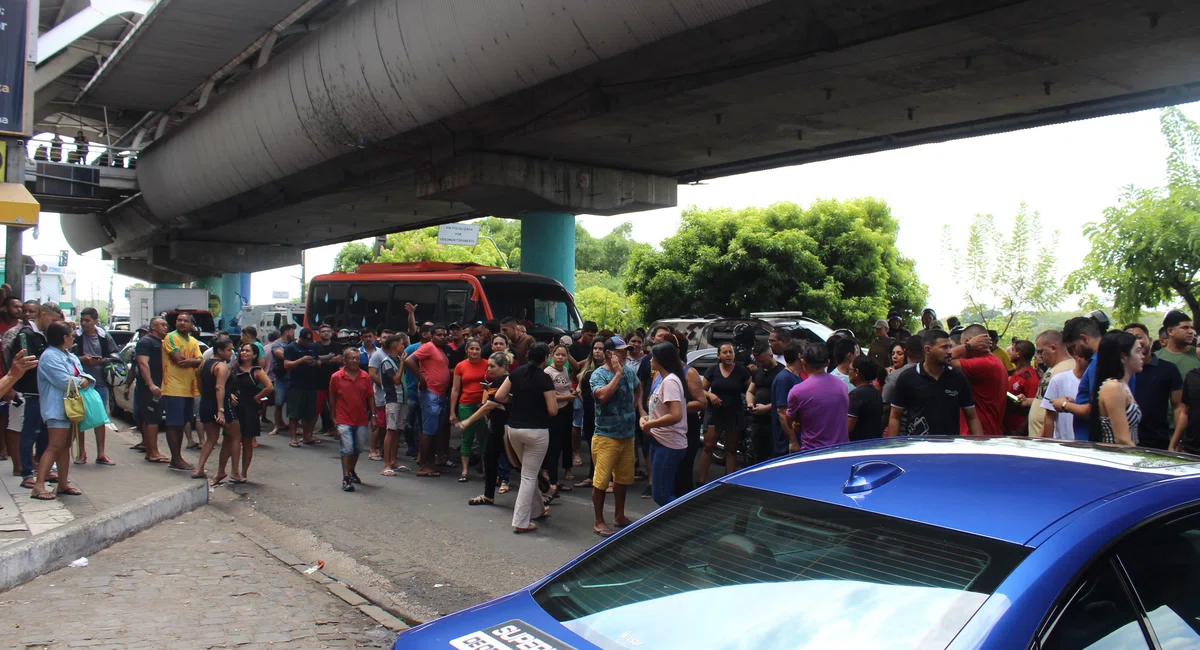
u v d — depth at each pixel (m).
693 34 14.17
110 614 5.82
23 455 9.39
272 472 11.82
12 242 15.35
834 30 13.22
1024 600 2.18
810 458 3.32
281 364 15.80
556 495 10.20
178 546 7.73
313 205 35.72
